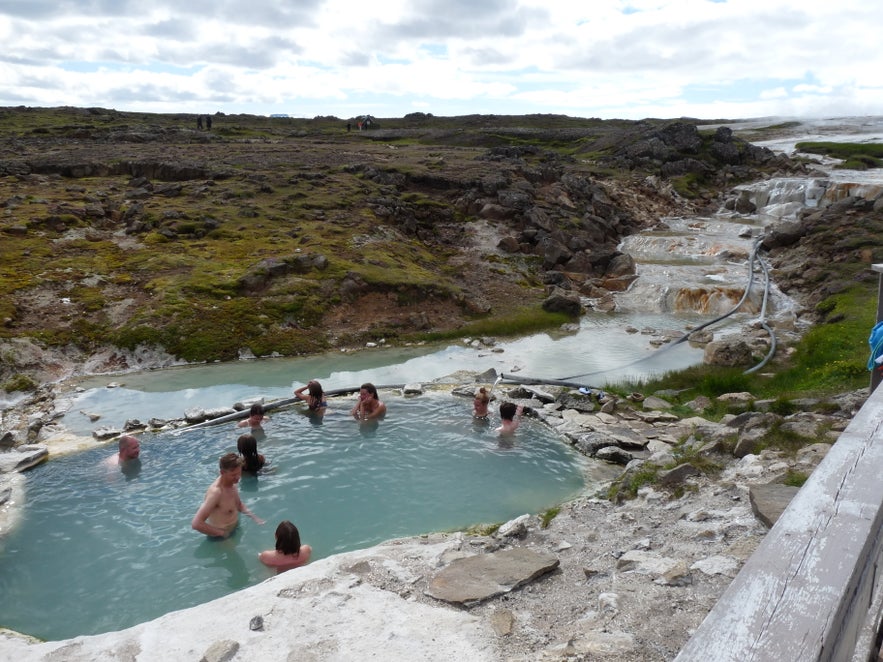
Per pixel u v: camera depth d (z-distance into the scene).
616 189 40.19
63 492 10.49
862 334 17.30
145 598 7.76
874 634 3.19
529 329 21.66
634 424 13.15
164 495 10.39
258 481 10.82
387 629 5.50
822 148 54.12
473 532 8.87
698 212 40.25
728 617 2.04
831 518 2.48
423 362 18.08
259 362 17.98
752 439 9.34
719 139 51.72
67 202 27.08
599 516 8.50
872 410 3.51
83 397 15.19
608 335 21.25
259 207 28.44
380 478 10.90
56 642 5.79
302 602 6.02
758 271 27.23
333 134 72.94
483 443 12.41
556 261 28.28
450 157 44.16
